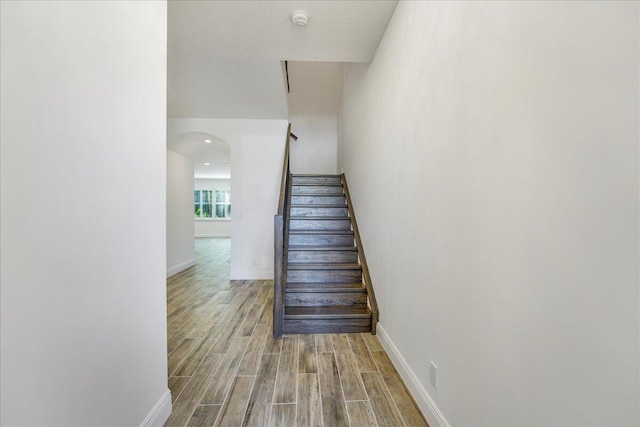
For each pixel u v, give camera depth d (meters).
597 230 0.66
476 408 1.14
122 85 1.20
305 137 6.38
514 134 0.93
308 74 6.30
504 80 0.97
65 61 0.89
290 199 4.37
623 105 0.61
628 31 0.60
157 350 1.49
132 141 1.27
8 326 0.71
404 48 1.99
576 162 0.71
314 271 3.25
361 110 3.47
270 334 2.71
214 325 2.94
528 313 0.87
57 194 0.86
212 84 3.46
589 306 0.68
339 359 2.24
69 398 0.90
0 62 0.69
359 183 3.61
